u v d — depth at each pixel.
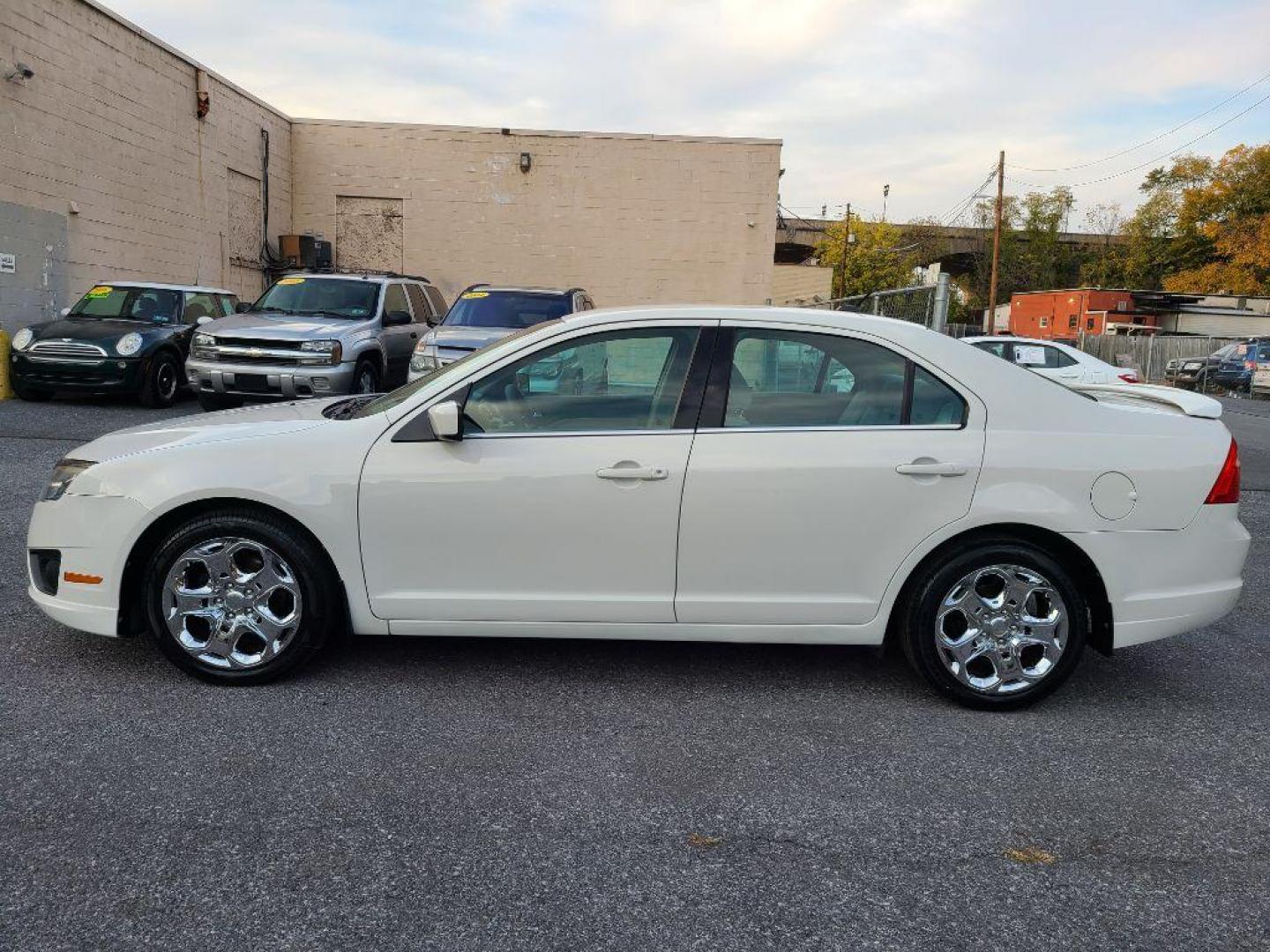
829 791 3.22
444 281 20.50
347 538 3.79
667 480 3.76
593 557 3.81
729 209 20.28
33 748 3.33
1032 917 2.57
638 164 20.12
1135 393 4.44
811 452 3.76
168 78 16.34
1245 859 2.87
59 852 2.73
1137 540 3.79
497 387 3.88
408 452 3.80
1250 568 6.61
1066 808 3.15
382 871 2.69
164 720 3.59
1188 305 46.31
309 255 19.73
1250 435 15.91
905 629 3.89
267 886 2.60
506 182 20.20
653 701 3.93
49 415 11.32
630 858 2.79
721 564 3.81
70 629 4.49
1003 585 3.83
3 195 12.95
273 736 3.49
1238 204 54.38
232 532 3.79
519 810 3.04
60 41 13.80
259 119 19.16
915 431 3.81
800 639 3.89
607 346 3.90
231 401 11.34
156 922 2.44
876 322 3.93
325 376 10.91
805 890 2.66
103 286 13.15
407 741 3.48
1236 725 3.86
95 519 3.79
